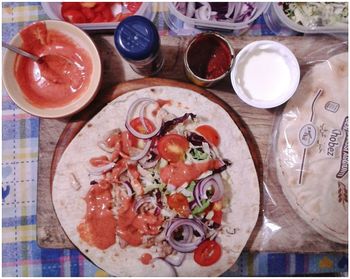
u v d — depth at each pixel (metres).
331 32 0.41
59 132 0.41
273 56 0.39
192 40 0.38
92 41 0.38
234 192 0.40
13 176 0.44
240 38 0.41
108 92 0.41
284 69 0.39
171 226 0.39
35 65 0.40
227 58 0.39
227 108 0.41
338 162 0.39
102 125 0.41
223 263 0.40
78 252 0.44
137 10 0.42
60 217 0.40
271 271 0.44
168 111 0.41
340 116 0.39
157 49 0.35
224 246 0.40
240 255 0.43
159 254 0.40
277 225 0.41
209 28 0.43
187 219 0.39
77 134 0.40
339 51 0.41
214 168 0.40
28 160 0.44
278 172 0.40
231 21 0.42
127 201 0.40
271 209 0.41
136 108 0.41
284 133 0.40
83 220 0.40
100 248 0.40
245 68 0.39
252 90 0.39
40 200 0.41
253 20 0.42
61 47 0.40
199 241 0.40
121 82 0.41
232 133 0.40
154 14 0.44
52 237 0.41
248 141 0.41
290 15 0.42
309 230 0.40
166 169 0.40
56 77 0.40
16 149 0.44
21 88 0.39
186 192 0.39
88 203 0.40
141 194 0.39
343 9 0.42
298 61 0.41
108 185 0.40
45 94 0.40
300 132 0.39
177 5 0.42
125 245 0.40
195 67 0.39
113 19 0.43
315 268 0.44
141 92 0.41
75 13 0.42
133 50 0.34
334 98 0.39
